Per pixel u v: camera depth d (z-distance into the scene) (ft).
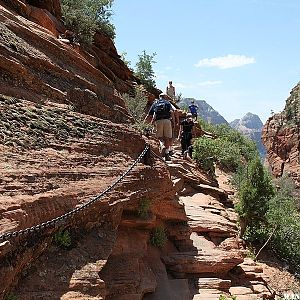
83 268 19.52
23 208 17.15
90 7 64.54
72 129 25.08
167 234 33.19
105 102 31.14
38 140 22.18
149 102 76.18
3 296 15.61
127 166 26.91
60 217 18.02
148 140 33.63
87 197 21.59
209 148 60.13
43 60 27.07
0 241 15.16
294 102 188.65
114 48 69.72
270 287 37.11
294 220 54.49
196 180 50.37
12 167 18.88
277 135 186.91
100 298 18.70
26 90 24.95
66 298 17.69
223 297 28.60
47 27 42.50
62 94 27.02
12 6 36.09
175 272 30.76
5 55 24.34
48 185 19.70
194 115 82.94
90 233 22.20
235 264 34.12
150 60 89.51
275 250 48.21
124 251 25.31
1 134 20.61
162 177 30.12
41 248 18.45
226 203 52.80
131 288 23.11
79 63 30.81
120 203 24.14
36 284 17.52
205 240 36.76
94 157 24.84
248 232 48.55
